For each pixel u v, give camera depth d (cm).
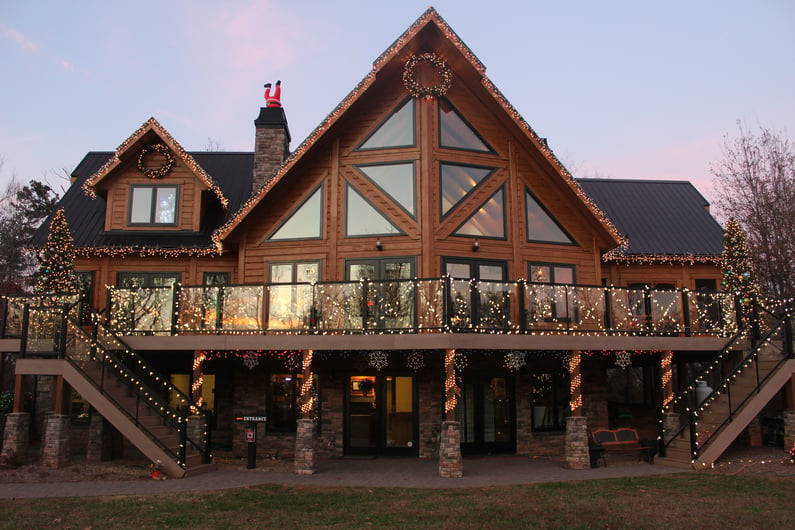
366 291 1360
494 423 1616
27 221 3878
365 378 1578
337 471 1328
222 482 1187
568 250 1678
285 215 1631
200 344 1412
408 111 1608
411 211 1552
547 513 916
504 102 1557
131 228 1783
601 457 1435
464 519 885
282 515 912
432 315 1321
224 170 2080
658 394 2023
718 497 1021
